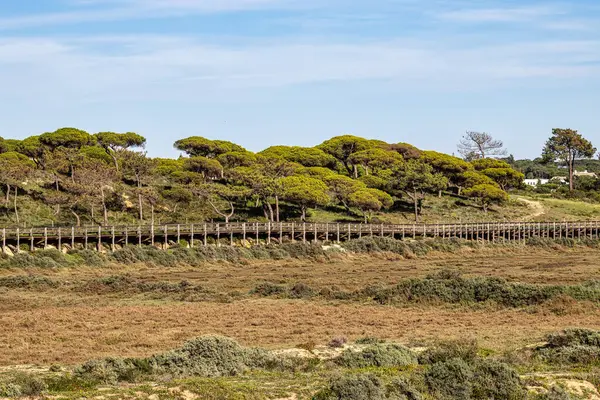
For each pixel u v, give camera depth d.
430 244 123.31
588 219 160.88
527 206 174.38
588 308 62.25
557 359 40.94
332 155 179.62
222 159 163.75
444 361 37.72
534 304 64.25
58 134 152.25
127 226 107.00
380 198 149.62
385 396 31.16
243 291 77.75
